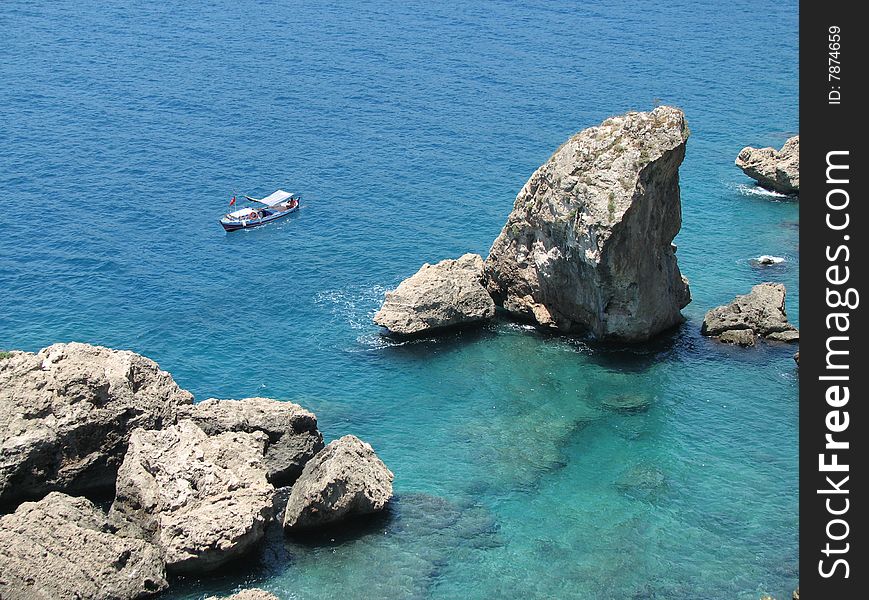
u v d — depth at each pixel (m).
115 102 143.50
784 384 76.81
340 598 55.41
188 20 185.62
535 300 86.56
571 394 76.50
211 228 107.44
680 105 140.62
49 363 65.38
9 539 55.69
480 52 165.38
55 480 62.44
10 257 100.00
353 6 194.88
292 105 142.50
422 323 85.00
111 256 100.62
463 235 104.75
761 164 115.19
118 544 55.81
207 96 146.25
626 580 56.56
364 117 137.62
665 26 180.00
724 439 70.31
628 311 81.44
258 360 82.62
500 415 74.19
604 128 81.62
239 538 56.97
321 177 119.31
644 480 65.88
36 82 151.00
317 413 75.00
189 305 91.62
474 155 124.50
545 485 65.62
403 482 66.06
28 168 121.25
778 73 154.12
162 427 65.69
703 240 102.12
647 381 77.81
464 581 56.66
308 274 97.19
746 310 83.75
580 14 188.38
